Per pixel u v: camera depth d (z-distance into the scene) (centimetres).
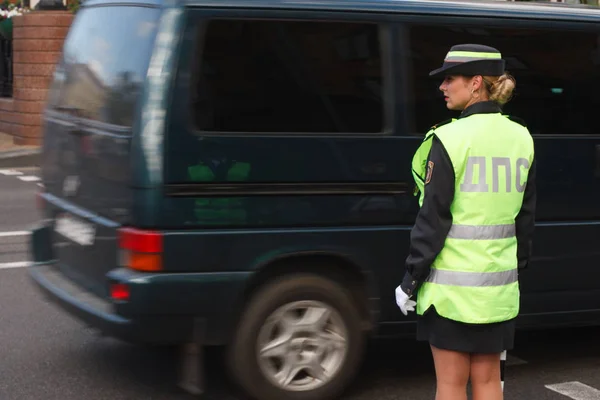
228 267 1060
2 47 4897
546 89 1224
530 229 886
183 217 1038
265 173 1070
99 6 1236
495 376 879
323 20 1103
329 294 1114
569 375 1305
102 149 1114
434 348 871
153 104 1028
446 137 831
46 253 1310
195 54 1042
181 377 1178
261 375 1094
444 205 828
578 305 1254
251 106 1068
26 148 4238
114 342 1410
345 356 1133
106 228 1102
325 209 1099
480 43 1185
